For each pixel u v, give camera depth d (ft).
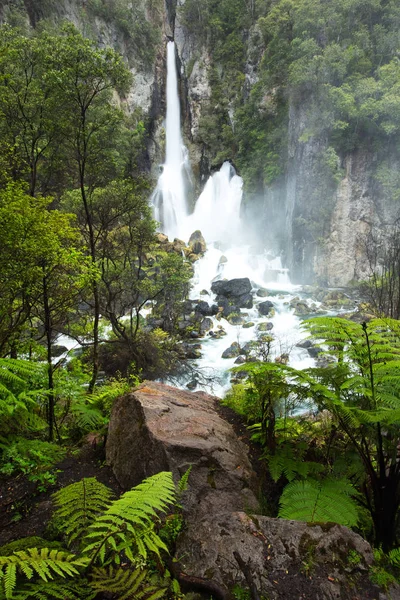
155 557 6.65
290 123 95.45
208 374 41.96
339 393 9.19
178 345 48.16
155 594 5.38
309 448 10.64
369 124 81.46
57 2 117.80
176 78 151.74
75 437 14.42
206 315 63.77
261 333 54.19
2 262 11.74
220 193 130.52
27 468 10.12
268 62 114.21
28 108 25.49
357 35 91.30
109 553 6.31
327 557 6.63
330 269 85.46
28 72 26.53
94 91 23.97
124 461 9.92
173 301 53.21
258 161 112.57
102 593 5.54
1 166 23.56
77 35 22.49
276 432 11.55
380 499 8.09
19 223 11.73
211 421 11.09
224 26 141.38
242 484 9.00
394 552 6.91
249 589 6.06
